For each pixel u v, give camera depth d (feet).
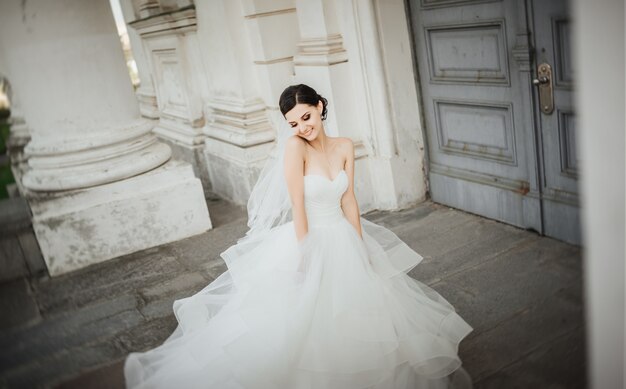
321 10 14.85
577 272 10.97
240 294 9.46
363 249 8.98
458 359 8.43
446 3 13.53
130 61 39.99
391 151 15.35
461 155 14.71
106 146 15.44
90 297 13.34
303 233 8.64
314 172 8.73
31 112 15.19
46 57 14.64
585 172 4.42
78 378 10.09
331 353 8.17
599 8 3.99
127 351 10.85
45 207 14.79
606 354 4.77
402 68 14.94
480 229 13.82
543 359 8.57
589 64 4.15
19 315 12.82
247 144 17.65
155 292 13.20
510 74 12.46
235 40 17.30
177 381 8.66
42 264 15.10
